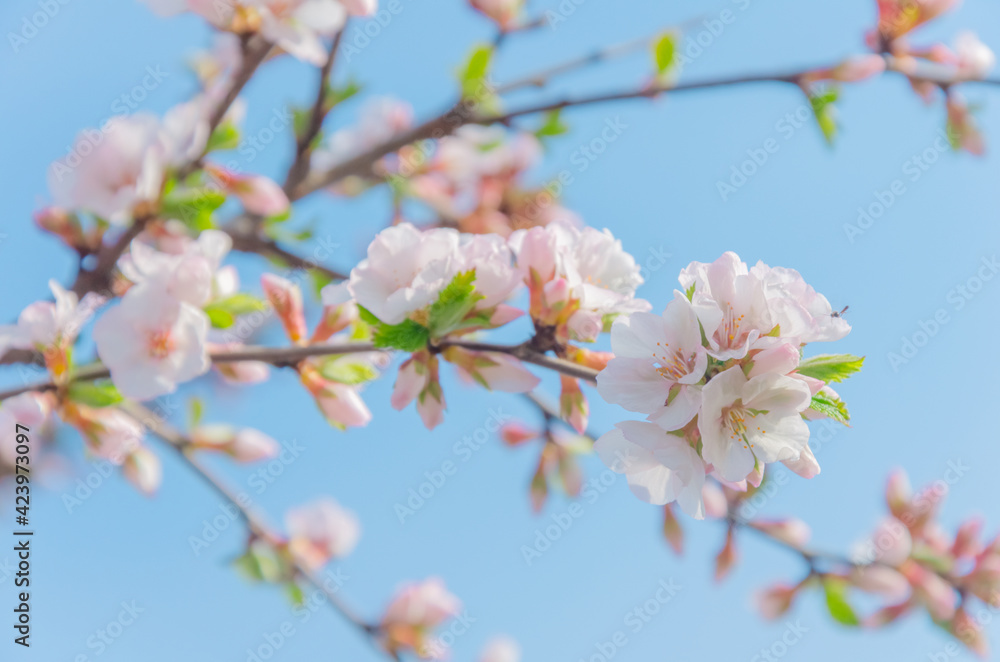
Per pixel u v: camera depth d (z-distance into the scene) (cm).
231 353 53
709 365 49
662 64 60
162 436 59
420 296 51
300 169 60
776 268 50
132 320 52
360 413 54
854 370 49
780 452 49
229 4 54
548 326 51
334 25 54
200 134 54
